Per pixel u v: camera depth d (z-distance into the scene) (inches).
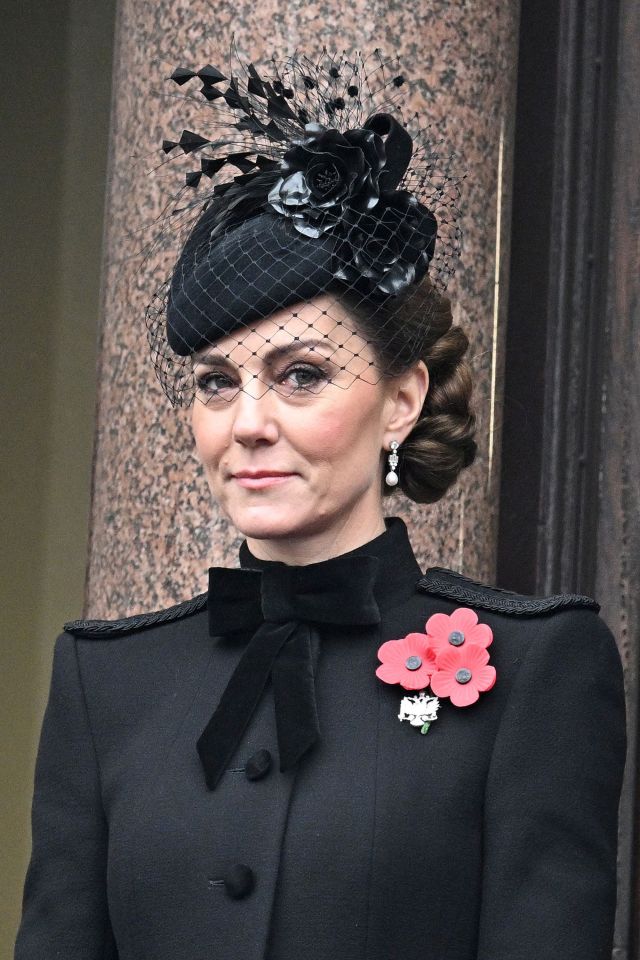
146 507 506.3
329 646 330.3
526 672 314.0
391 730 315.0
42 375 802.8
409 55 498.6
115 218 543.5
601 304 578.9
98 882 333.7
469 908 301.1
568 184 585.9
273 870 301.1
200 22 508.1
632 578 561.6
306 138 333.4
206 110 504.4
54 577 789.9
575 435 577.3
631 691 551.8
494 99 529.3
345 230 319.0
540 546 575.5
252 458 316.5
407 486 355.9
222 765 317.1
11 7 818.8
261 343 315.9
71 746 343.0
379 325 324.5
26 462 802.2
